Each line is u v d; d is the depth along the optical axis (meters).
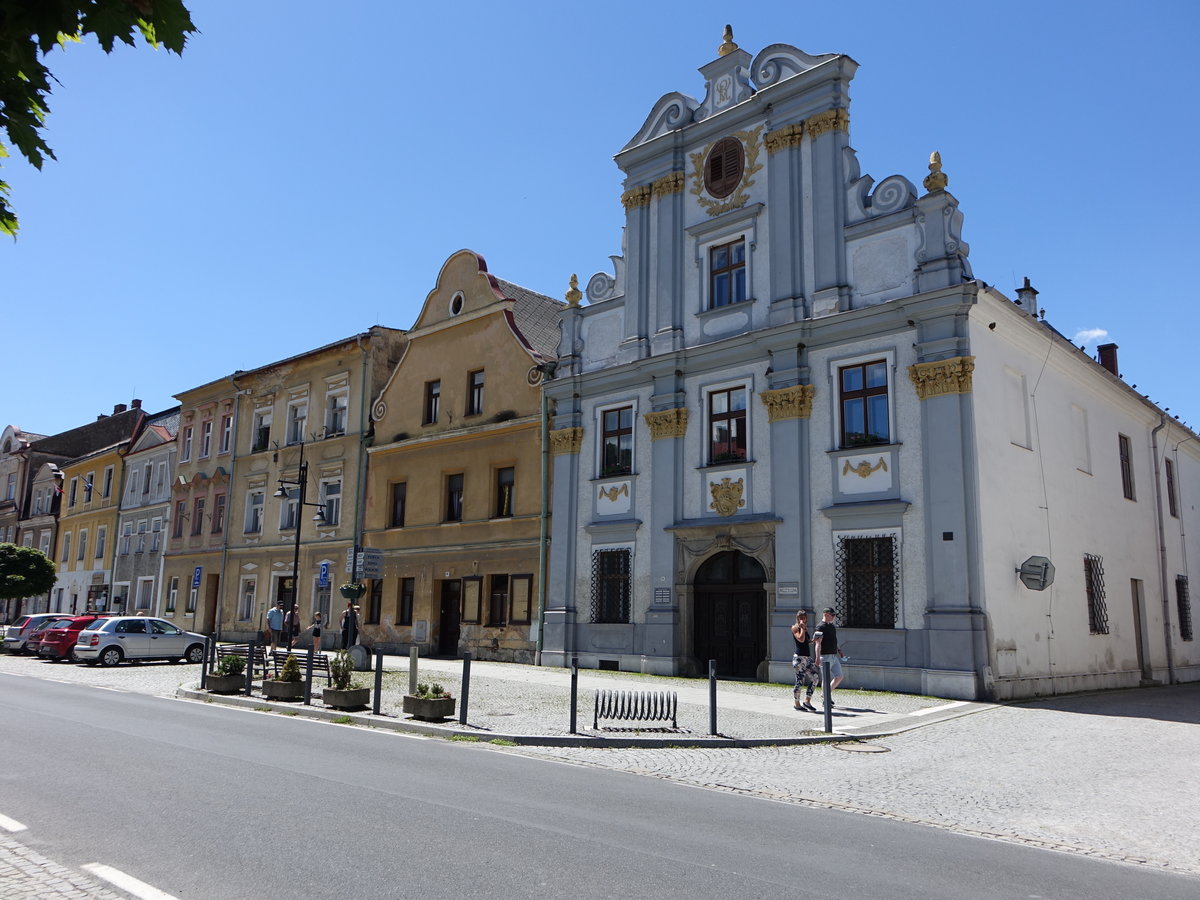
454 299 31.62
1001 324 20.47
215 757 10.24
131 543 49.09
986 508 18.98
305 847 6.38
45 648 29.91
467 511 29.53
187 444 45.53
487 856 6.26
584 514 25.81
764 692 18.88
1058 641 20.89
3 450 67.00
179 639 28.84
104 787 8.37
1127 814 8.61
